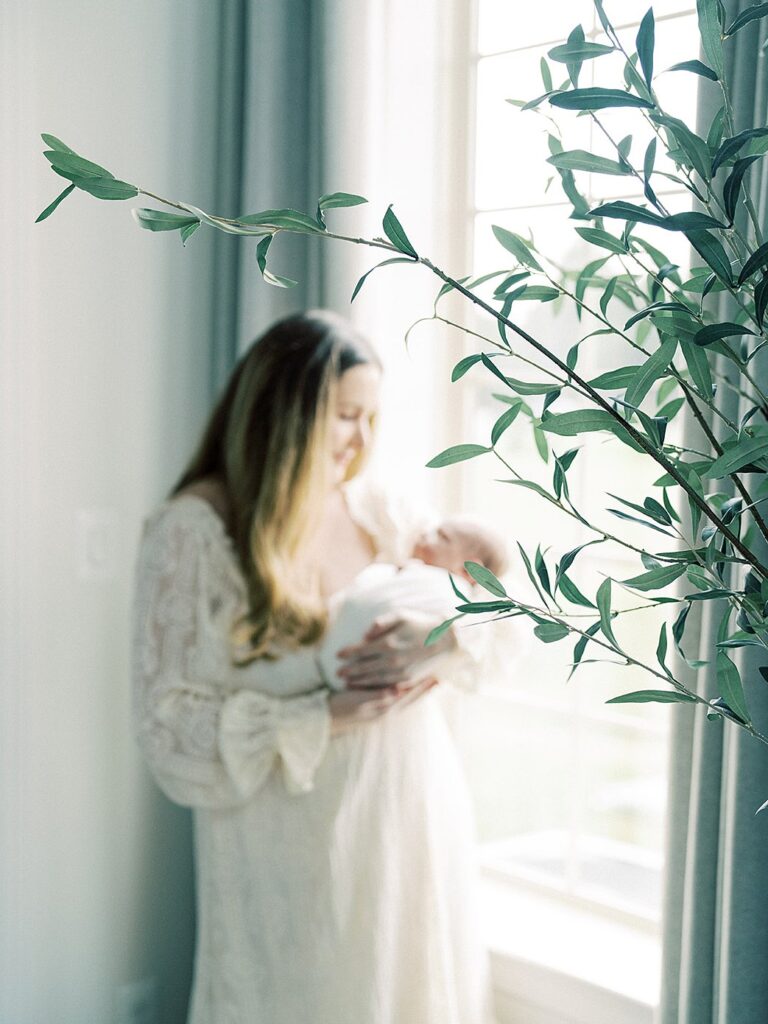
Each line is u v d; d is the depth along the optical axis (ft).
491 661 6.17
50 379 6.45
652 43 2.30
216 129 7.14
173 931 7.29
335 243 6.73
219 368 7.24
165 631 5.65
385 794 5.92
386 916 5.88
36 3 6.19
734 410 4.72
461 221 7.38
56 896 6.66
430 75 7.08
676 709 5.13
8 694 6.35
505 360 8.35
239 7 7.04
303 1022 5.78
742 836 4.56
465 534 6.19
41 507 6.46
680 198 6.37
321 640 5.85
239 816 5.88
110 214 6.66
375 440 6.45
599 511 8.48
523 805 12.92
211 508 5.87
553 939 6.81
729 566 4.61
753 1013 4.62
